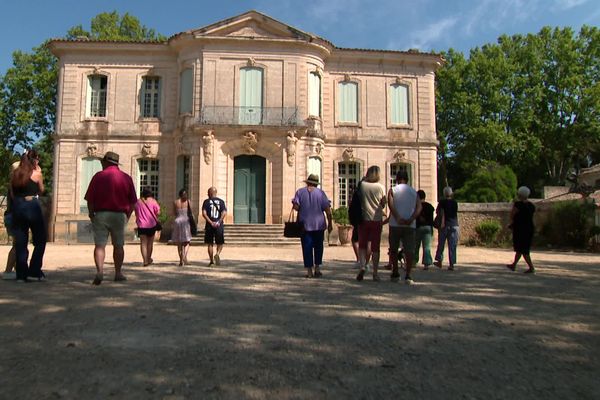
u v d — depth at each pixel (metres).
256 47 23.73
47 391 3.08
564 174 43.97
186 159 23.98
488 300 6.49
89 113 24.59
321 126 24.61
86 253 14.99
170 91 24.62
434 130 25.84
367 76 25.56
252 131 22.89
